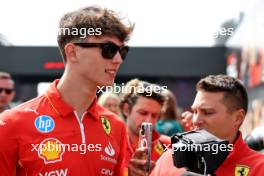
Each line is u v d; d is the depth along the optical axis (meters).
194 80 11.09
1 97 5.11
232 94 2.38
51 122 2.12
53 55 11.43
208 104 2.38
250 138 3.29
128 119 3.29
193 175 2.01
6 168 2.05
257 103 6.20
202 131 2.19
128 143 3.17
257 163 2.26
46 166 2.06
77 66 2.13
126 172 2.51
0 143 2.03
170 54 10.98
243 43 7.20
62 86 2.17
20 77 11.72
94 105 2.21
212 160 2.05
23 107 2.14
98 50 2.10
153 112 3.25
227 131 2.39
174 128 4.25
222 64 10.01
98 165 2.16
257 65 6.23
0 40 10.95
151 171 2.29
